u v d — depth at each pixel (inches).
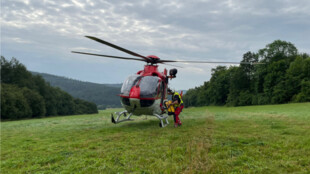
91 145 203.6
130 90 308.5
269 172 119.6
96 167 139.4
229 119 382.6
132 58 334.3
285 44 1971.0
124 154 166.2
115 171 131.1
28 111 2145.7
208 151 163.3
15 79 2481.5
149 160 147.9
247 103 2180.1
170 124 337.4
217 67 2898.6
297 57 1780.3
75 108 3727.9
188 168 125.6
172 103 299.3
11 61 2532.0
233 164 133.7
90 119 555.5
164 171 125.6
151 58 337.7
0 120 1840.6
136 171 130.3
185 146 178.4
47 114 2832.2
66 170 138.0
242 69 2297.0
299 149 160.4
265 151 156.9
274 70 1887.3
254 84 2190.0
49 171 138.4
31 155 180.2
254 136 210.5
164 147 180.1
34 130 355.6
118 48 272.8
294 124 292.0
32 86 2623.0
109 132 283.1
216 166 129.7
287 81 1774.1
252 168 125.8
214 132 239.1
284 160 137.6
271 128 262.5
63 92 3580.2
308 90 1604.3
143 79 317.1
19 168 150.3
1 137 288.0
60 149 196.5
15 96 1973.4
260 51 2080.5
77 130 323.0
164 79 345.4
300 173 116.8
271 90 1910.7
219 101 2711.6
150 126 323.6
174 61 344.8
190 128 279.3
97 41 245.1
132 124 364.2
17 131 355.9
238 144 180.1
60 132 311.1
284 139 194.1
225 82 2598.4
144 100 301.9
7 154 189.2
